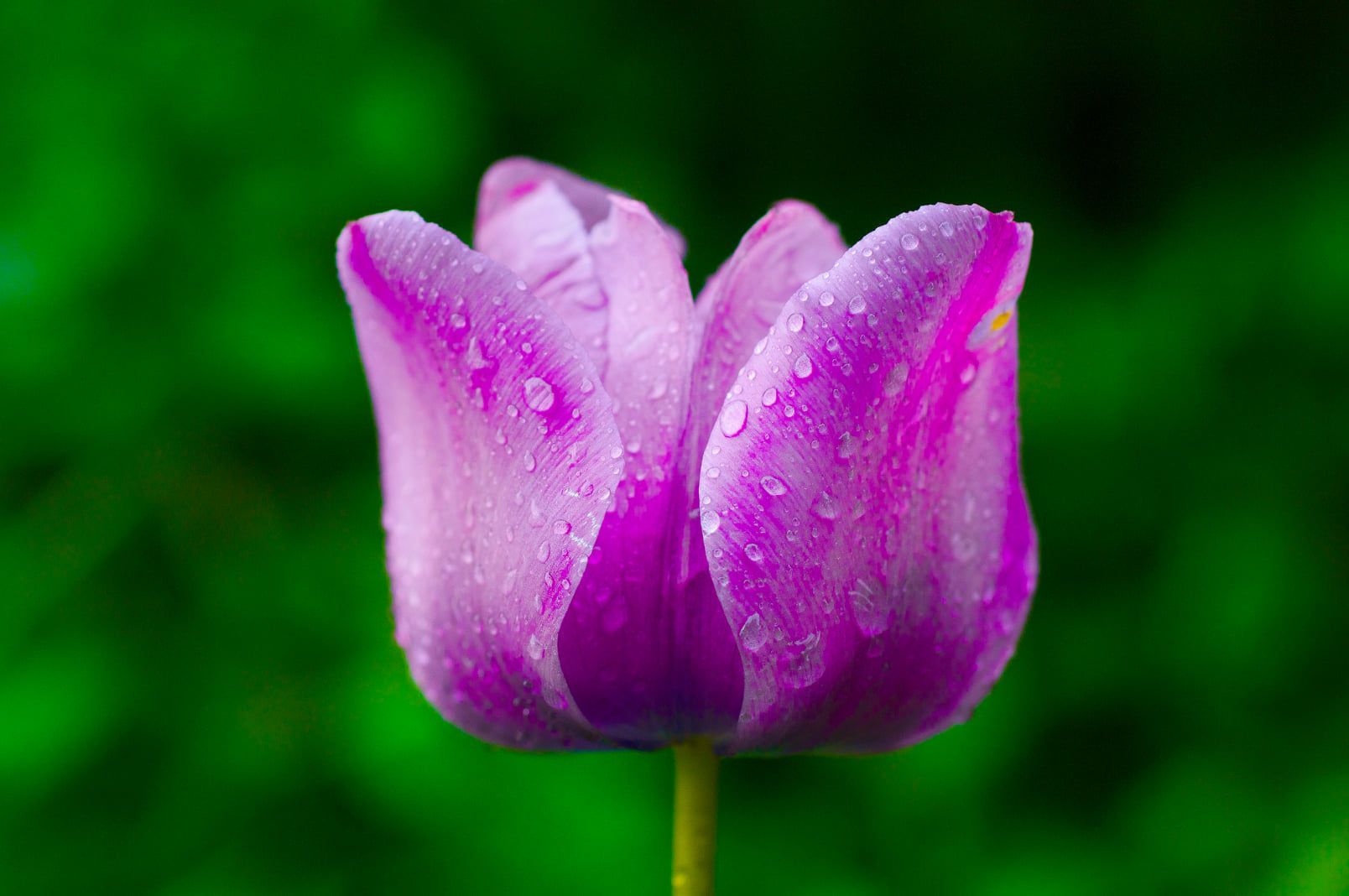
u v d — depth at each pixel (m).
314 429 0.80
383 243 0.40
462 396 0.40
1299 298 0.86
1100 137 0.99
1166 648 0.85
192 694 0.78
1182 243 0.91
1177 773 0.82
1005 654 0.41
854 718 0.40
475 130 0.86
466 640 0.41
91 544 0.76
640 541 0.40
